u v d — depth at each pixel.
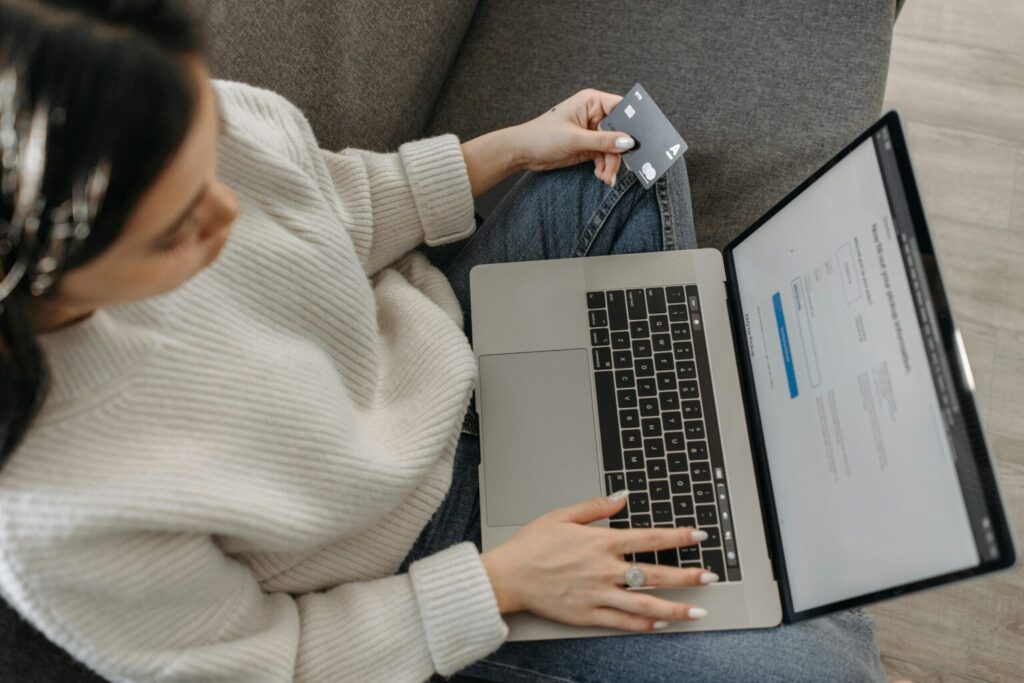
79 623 0.51
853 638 0.80
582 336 0.87
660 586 0.72
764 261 0.83
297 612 0.67
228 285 0.62
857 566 0.66
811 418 0.73
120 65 0.30
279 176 0.66
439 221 0.87
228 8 0.84
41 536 0.47
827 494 0.70
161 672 0.55
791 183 1.00
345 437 0.65
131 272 0.38
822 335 0.73
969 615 1.15
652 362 0.86
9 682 0.58
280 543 0.60
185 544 0.54
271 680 0.60
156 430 0.53
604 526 0.80
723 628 0.75
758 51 1.06
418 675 0.69
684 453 0.82
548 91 1.09
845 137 1.00
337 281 0.70
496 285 0.89
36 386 0.43
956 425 0.57
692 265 0.89
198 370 0.56
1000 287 1.33
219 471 0.56
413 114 1.04
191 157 0.35
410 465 0.71
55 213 0.32
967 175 1.41
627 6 1.11
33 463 0.47
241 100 0.68
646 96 0.90
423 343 0.79
